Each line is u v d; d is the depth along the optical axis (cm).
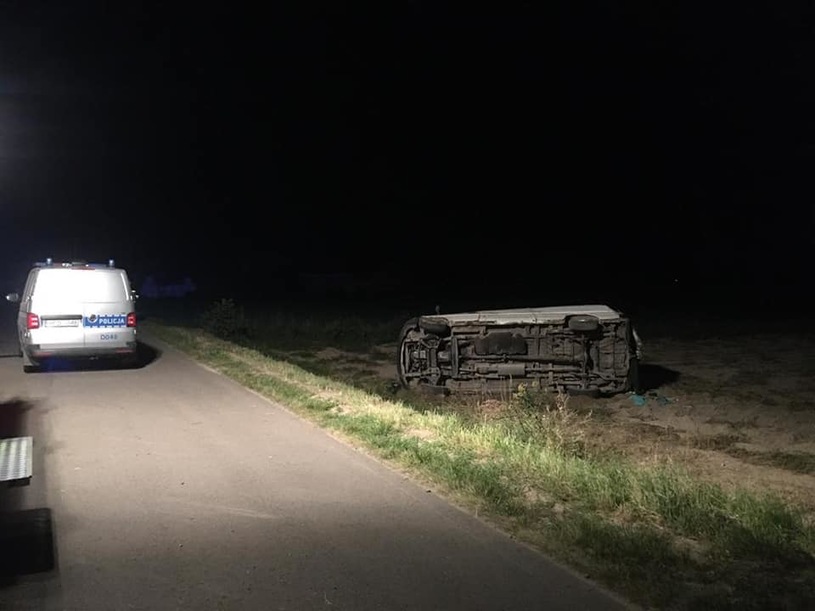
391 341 2152
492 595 470
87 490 692
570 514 602
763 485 755
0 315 3169
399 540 562
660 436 989
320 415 1006
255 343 2094
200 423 980
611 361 1255
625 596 466
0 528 593
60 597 471
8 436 910
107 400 1157
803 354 1811
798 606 441
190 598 469
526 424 910
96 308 1448
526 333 1264
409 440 839
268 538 569
